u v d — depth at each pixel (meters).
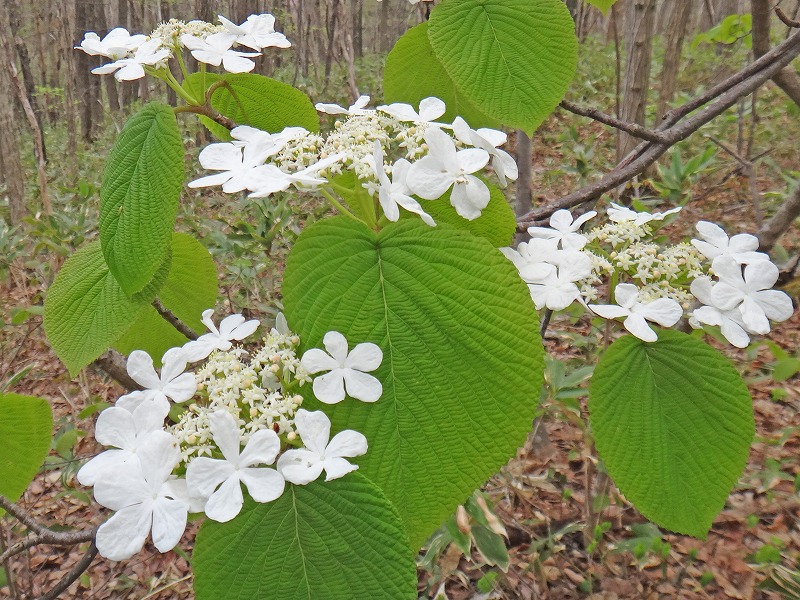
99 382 1.05
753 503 0.75
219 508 0.18
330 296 0.22
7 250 1.01
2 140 1.91
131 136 0.24
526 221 0.40
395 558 0.19
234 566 0.19
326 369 0.20
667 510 0.22
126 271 0.23
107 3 4.43
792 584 0.45
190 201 1.23
